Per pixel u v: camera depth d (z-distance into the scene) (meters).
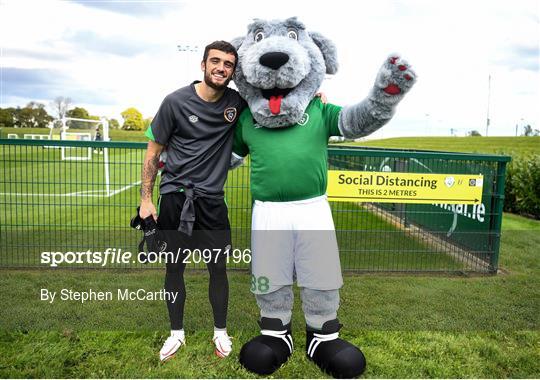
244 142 3.31
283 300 3.26
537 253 6.40
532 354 3.38
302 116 3.07
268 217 3.17
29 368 3.07
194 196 3.11
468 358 3.29
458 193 5.24
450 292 4.69
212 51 2.95
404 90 2.75
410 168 7.11
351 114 3.02
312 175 3.11
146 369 3.09
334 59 3.30
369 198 5.19
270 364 3.06
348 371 3.00
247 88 3.13
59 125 24.81
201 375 3.04
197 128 3.08
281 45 2.92
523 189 9.52
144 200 3.27
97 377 2.98
